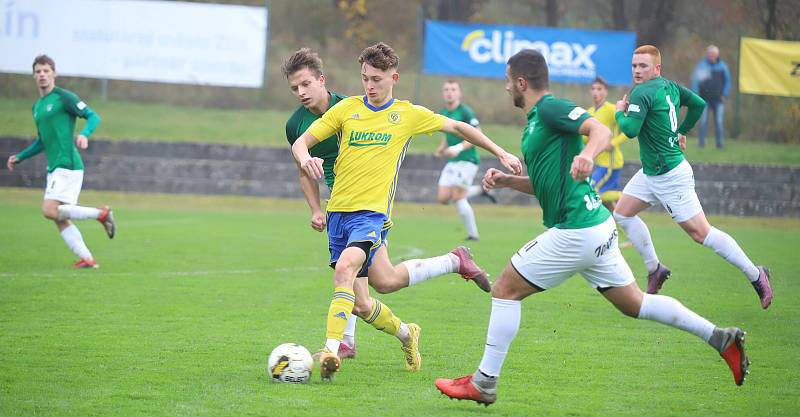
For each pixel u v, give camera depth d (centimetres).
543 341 2362
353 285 1917
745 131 7562
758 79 7050
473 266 2128
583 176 1542
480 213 6306
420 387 1873
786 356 2216
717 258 4156
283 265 3712
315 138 1981
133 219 5391
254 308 2773
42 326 2438
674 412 1697
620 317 2716
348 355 2161
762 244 4791
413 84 8069
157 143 6444
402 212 6250
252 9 7056
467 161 4712
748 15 8550
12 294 2920
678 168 2748
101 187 6425
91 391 1794
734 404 1759
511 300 1688
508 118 7769
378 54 1944
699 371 2047
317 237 4700
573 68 7031
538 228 5419
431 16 9144
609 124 4394
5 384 1842
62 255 3847
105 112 7375
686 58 8431
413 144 7056
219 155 6494
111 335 2339
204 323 2523
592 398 1795
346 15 8962
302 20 8944
